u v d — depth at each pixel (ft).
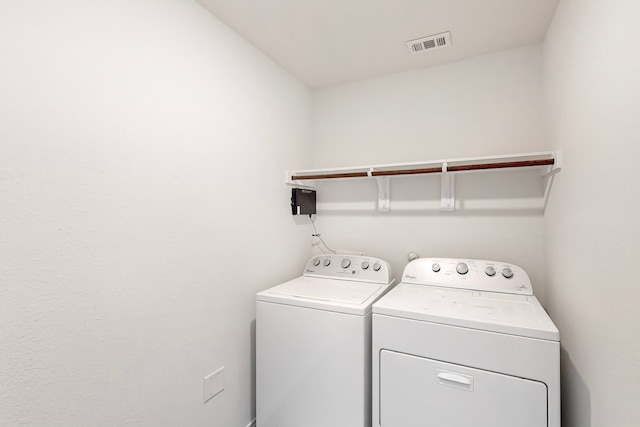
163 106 4.08
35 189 2.83
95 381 3.32
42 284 2.88
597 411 3.18
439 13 4.99
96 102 3.31
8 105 2.65
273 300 5.32
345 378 4.72
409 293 5.38
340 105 7.86
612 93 2.79
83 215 3.20
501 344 3.79
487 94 6.36
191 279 4.51
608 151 2.88
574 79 3.86
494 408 3.81
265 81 6.26
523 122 6.07
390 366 4.41
